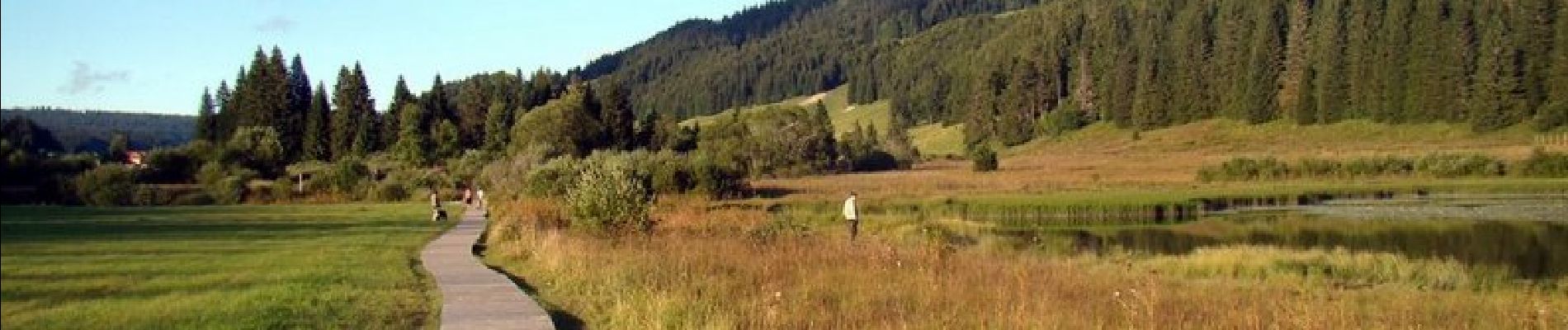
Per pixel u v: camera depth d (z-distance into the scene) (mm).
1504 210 59719
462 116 145875
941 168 130625
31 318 14789
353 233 35344
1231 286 25250
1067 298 18641
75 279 20062
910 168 133500
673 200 61062
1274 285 25797
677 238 27422
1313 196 73188
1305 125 146000
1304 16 160625
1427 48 135375
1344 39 150000
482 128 141125
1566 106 120750
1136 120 167375
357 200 75250
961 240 39812
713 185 72188
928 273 20328
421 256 26266
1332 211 61469
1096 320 15789
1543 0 131125
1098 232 49656
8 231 35625
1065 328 14898
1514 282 27297
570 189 33688
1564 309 20984
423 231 36844
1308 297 22188
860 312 15820
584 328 14984
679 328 14289
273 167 96938
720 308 15305
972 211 61000
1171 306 18094
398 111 136125
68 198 63750
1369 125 139500
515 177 77812
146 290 18297
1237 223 54625
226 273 21141
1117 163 125812
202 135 134250
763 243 27234
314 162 117875
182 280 19875
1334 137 137750
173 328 13992
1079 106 182500
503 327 14398
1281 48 156750
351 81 131750
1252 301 19438
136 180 72438
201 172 81062
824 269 20719
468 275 21172
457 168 99375
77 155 73375
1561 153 88938
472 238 32938
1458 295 23844
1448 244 41125
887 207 63000
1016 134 180375
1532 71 126625
